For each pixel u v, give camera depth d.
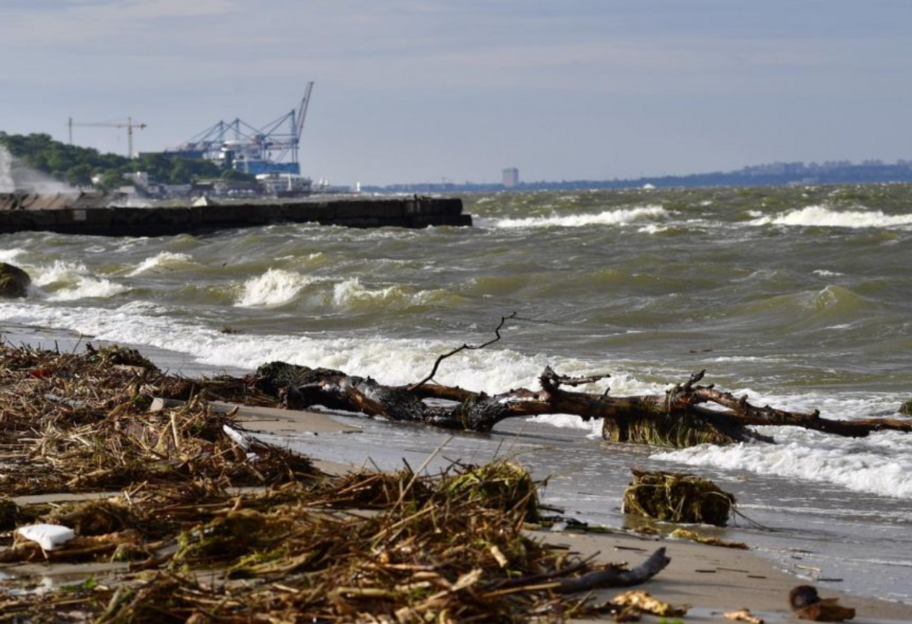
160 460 19.83
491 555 12.86
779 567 16.34
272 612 11.37
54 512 15.78
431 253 91.19
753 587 14.86
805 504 21.88
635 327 51.16
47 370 31.78
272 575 12.83
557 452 27.03
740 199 187.00
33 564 14.23
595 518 19.70
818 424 26.50
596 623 12.21
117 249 108.81
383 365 39.75
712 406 31.83
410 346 43.62
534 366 38.16
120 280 78.06
